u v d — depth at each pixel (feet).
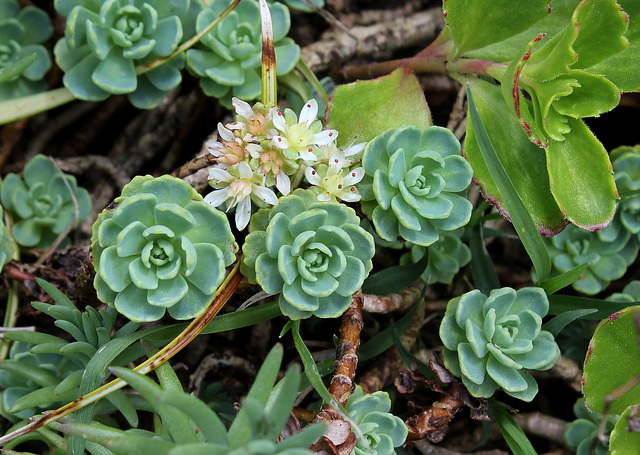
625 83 0.80
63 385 0.76
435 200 0.77
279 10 0.85
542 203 0.80
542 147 0.78
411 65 0.85
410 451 0.83
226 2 0.85
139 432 0.74
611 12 0.76
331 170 0.77
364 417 0.75
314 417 0.77
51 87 0.92
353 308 0.78
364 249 0.76
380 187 0.76
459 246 0.86
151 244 0.74
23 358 0.81
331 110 0.81
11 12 0.88
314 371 0.74
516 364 0.75
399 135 0.77
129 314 0.74
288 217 0.76
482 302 0.77
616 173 0.87
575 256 0.87
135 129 0.93
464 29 0.81
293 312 0.76
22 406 0.76
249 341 0.87
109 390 0.75
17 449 0.82
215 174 0.77
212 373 0.86
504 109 0.82
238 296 0.85
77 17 0.82
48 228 0.89
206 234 0.75
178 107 0.92
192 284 0.75
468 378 0.76
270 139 0.77
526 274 0.92
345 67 0.92
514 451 0.79
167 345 0.76
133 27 0.83
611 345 0.77
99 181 0.92
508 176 0.79
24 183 0.89
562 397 0.88
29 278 0.84
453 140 0.78
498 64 0.82
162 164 0.93
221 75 0.84
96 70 0.83
